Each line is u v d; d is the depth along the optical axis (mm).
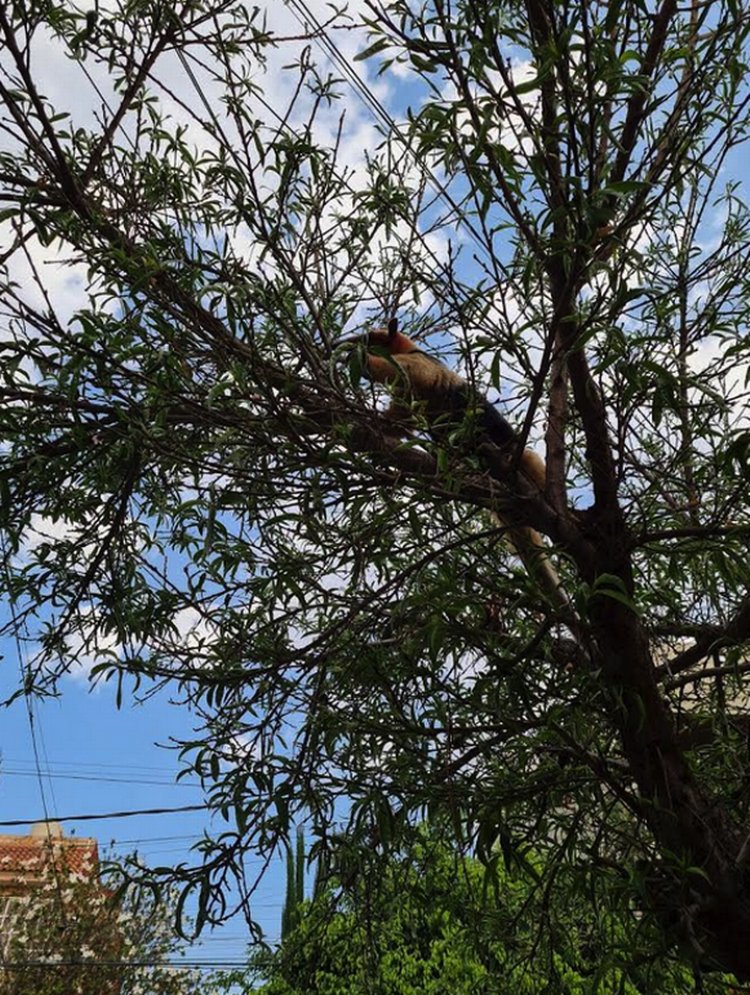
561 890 4402
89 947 12945
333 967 5039
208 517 3791
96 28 4121
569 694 3719
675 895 3617
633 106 3812
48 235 3840
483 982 4785
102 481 4309
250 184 4047
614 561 4133
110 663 4270
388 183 4309
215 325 4031
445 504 3941
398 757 3732
